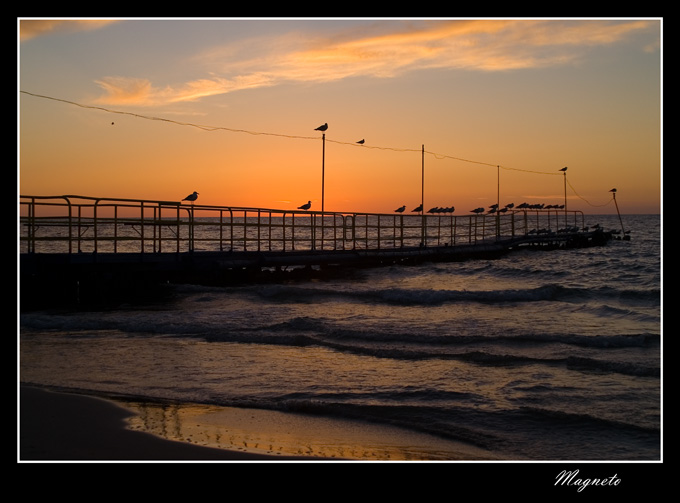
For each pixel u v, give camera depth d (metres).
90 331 16.09
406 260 35.38
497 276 32.53
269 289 23.08
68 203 20.27
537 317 18.50
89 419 8.80
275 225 28.27
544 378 11.11
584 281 29.88
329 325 16.36
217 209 25.27
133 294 21.84
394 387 10.59
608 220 157.75
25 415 8.98
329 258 29.38
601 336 14.23
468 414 9.10
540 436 8.24
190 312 19.19
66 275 20.28
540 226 105.94
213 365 12.23
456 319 18.09
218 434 8.27
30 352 13.40
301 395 10.16
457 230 77.38
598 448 7.83
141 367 12.07
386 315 18.94
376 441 8.09
